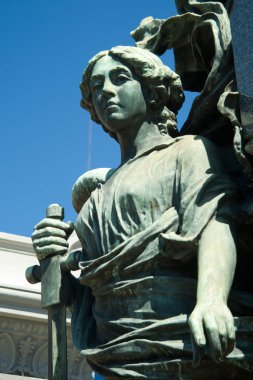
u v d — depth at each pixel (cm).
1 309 770
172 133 422
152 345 345
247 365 337
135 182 384
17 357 777
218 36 414
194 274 365
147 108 413
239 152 363
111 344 359
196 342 319
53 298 410
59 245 417
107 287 371
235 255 355
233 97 375
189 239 352
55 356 404
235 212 364
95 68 416
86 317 403
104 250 380
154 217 372
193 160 378
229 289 342
